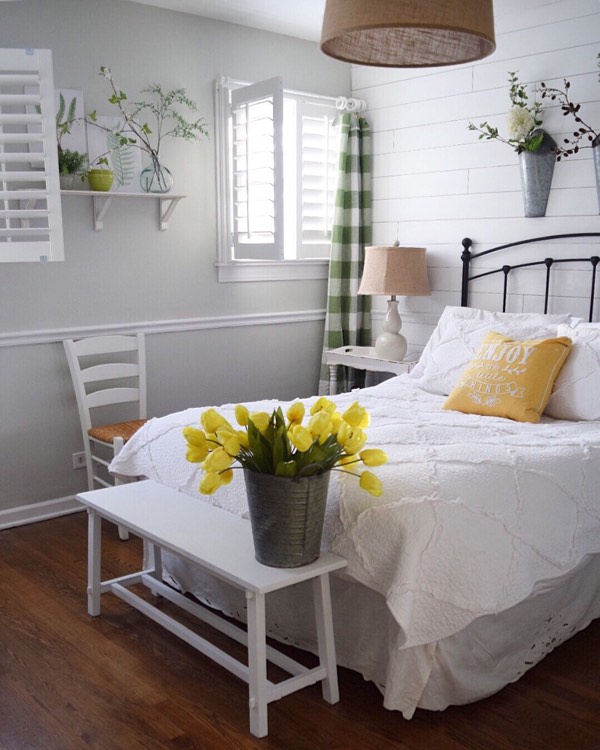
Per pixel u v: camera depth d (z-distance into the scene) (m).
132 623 2.71
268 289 4.53
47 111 3.25
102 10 3.66
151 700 2.24
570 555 2.35
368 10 2.10
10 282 3.53
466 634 2.14
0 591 2.97
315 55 4.56
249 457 2.02
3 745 2.04
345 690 2.29
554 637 2.47
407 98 4.45
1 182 3.33
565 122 3.76
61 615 2.77
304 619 2.42
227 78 4.12
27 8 3.44
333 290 4.70
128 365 3.85
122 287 3.90
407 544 2.01
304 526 2.03
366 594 2.22
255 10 3.94
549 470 2.39
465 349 3.47
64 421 3.79
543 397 3.01
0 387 3.57
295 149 4.52
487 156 4.10
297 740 2.05
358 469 2.26
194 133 4.06
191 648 2.54
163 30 3.88
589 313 3.75
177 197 3.84
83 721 2.14
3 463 3.62
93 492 2.68
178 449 2.76
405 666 2.06
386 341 4.30
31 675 2.37
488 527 2.13
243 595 2.62
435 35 2.55
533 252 3.96
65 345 3.65
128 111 3.80
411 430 2.67
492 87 4.04
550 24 3.77
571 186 3.76
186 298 4.16
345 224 4.70
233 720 2.14
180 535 2.28
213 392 4.35
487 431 2.74
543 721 2.13
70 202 3.67
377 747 2.02
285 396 4.71
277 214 3.85
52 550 3.38
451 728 2.10
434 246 4.42
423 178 4.43
